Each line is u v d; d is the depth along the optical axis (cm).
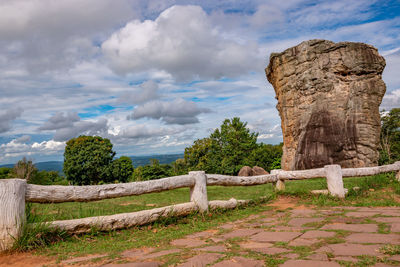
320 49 1892
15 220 325
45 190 362
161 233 415
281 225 429
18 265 283
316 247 289
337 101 1809
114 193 423
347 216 465
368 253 256
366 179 839
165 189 489
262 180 734
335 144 1756
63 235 374
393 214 460
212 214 539
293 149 2009
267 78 2353
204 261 253
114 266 256
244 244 324
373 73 1772
